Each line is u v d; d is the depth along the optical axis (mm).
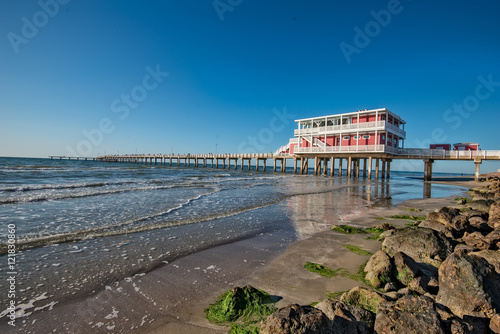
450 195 19016
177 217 9375
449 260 3570
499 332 2854
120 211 9914
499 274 3484
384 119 31547
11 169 30625
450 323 2814
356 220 9672
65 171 31484
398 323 2781
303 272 4914
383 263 4305
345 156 34719
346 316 2926
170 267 5129
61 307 3668
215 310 3584
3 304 3682
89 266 5059
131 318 3430
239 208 11609
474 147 32406
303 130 37656
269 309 3541
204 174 37812
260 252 6090
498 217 7477
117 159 119312
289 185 23516
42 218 8461
